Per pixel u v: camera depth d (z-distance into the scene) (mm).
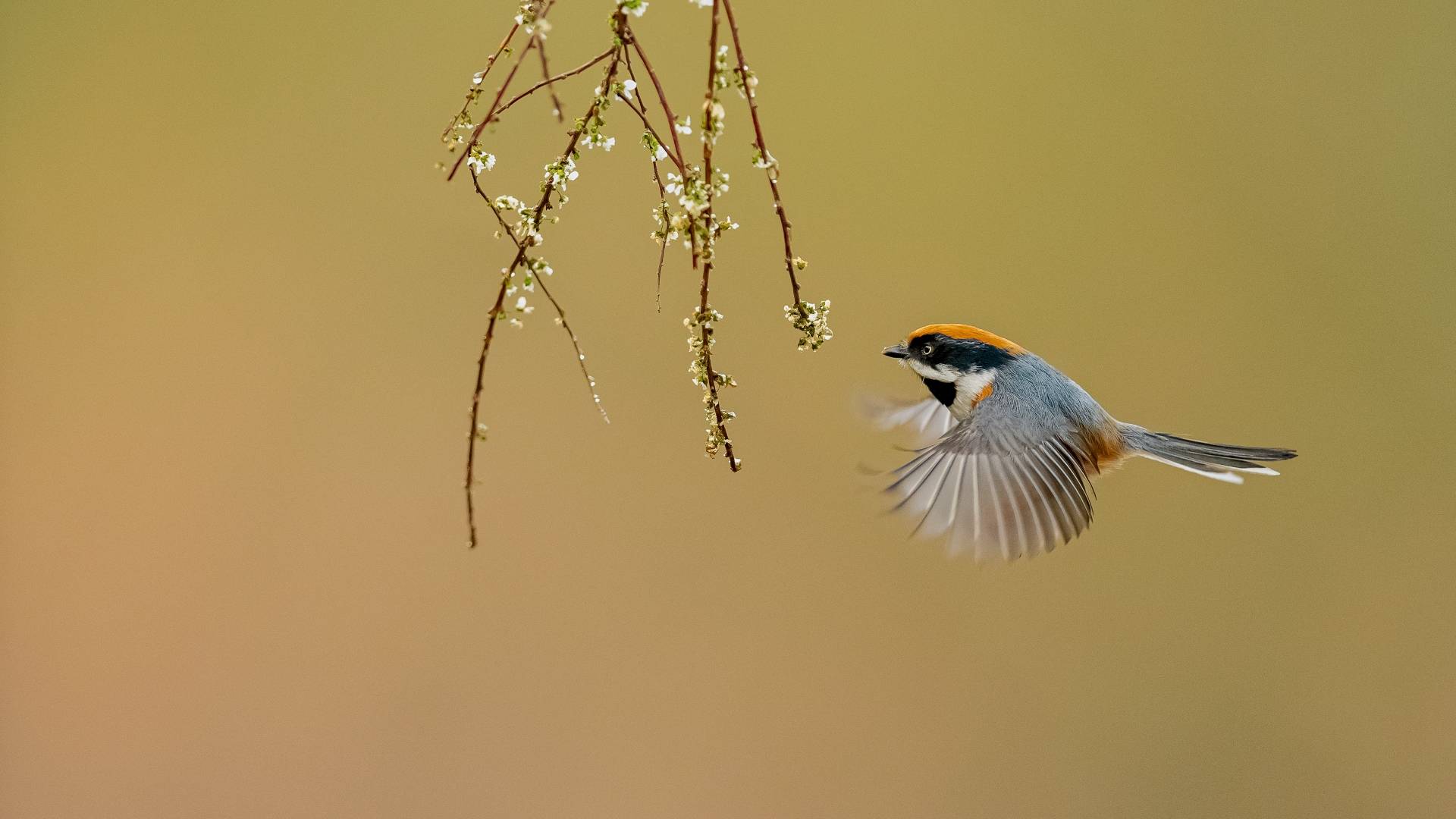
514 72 4531
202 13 11875
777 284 11516
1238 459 7527
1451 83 12234
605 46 11375
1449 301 11828
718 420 4930
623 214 11297
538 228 4805
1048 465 6969
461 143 4660
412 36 11844
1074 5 12562
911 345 7898
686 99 11492
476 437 4809
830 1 12156
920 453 7043
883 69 12172
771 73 11984
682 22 11570
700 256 4621
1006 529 6594
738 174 11688
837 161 11938
